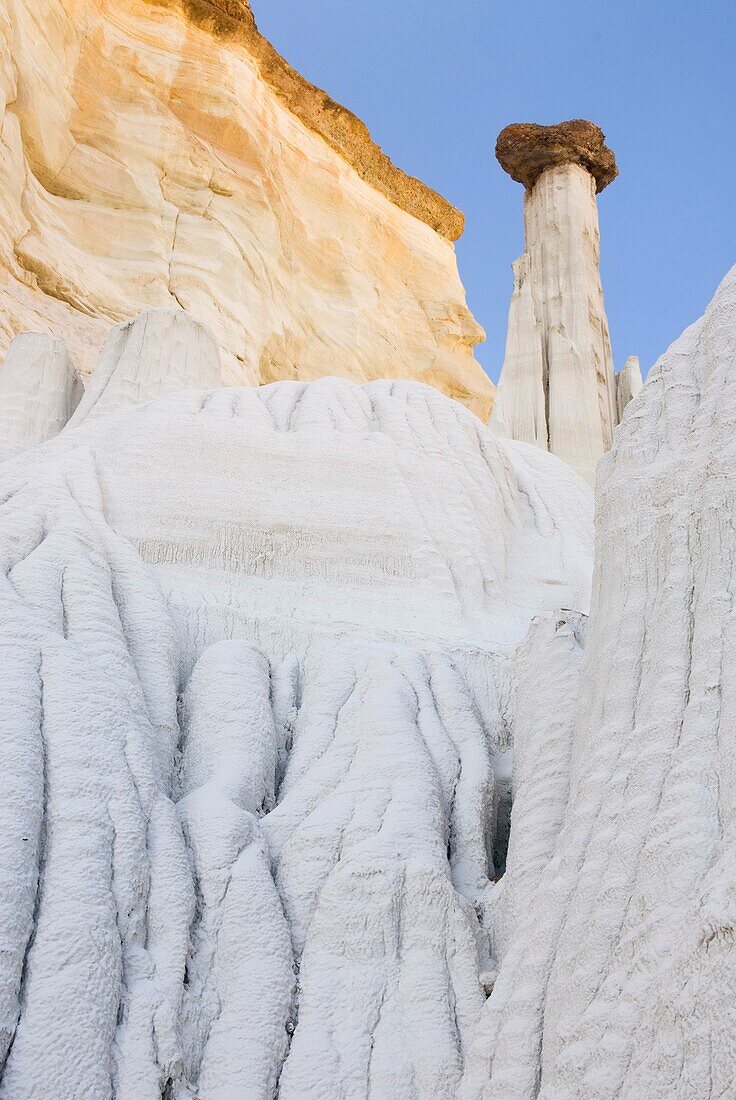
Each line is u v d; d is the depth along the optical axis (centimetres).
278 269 3597
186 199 3281
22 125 2798
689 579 716
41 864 673
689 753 624
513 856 784
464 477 1354
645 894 581
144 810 751
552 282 3180
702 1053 471
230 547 1204
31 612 865
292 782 880
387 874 732
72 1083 573
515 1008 632
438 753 902
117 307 2847
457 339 4425
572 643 937
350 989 680
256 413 1381
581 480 1655
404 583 1207
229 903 723
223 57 3594
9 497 1126
